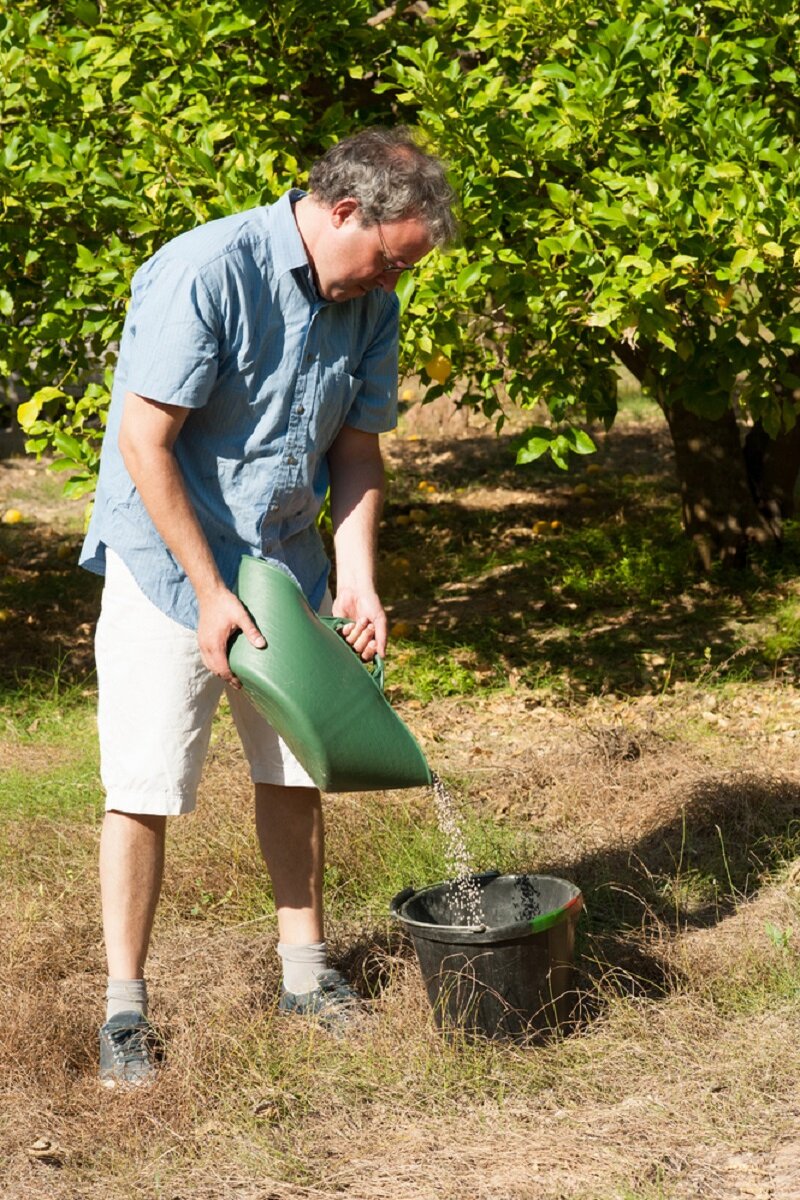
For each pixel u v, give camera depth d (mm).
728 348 5199
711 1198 2498
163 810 2969
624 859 4156
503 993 3014
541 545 8102
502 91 5332
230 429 2896
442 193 2744
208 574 2805
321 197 2773
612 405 5457
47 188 5293
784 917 3707
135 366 2740
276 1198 2557
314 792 3250
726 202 4691
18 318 5727
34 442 5234
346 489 3227
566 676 6270
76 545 8633
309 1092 2910
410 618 7172
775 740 5316
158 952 3637
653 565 7566
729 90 5355
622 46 5098
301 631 2818
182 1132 2781
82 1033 3164
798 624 6703
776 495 7668
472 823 4398
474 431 11195
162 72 5445
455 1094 2908
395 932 3695
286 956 3297
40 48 5562
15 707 6004
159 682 2953
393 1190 2559
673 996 3268
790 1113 2795
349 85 6543
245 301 2768
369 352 3109
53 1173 2668
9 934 3635
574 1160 2623
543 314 5031
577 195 4852
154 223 4969
